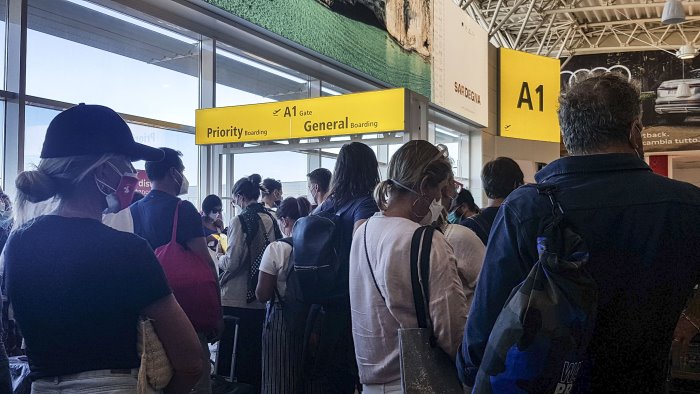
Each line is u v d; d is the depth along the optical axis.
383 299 1.72
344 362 2.46
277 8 6.56
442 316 1.60
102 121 1.40
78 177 1.37
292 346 2.66
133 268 1.32
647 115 20.41
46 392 1.31
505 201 1.25
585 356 1.11
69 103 4.80
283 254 2.84
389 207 1.83
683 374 2.11
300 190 6.46
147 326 1.34
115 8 5.23
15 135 4.21
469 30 11.89
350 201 2.57
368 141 4.93
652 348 1.15
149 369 1.34
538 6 17.69
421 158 1.79
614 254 1.14
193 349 1.40
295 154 6.43
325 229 2.48
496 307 1.19
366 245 1.78
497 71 13.36
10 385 1.48
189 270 2.45
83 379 1.29
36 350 1.33
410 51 9.47
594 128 1.23
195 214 2.57
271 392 2.73
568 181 1.21
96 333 1.29
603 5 17.62
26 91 4.43
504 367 1.04
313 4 7.17
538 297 1.03
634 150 1.27
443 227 2.29
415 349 1.60
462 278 2.20
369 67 8.31
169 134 5.93
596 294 1.06
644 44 21.06
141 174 4.82
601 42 21.88
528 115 13.64
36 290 1.33
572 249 1.10
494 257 1.21
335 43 7.59
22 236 1.38
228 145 5.84
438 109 10.53
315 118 4.75
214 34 6.24
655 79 20.38
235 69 6.89
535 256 1.15
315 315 2.45
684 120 19.97
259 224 3.87
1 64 4.25
